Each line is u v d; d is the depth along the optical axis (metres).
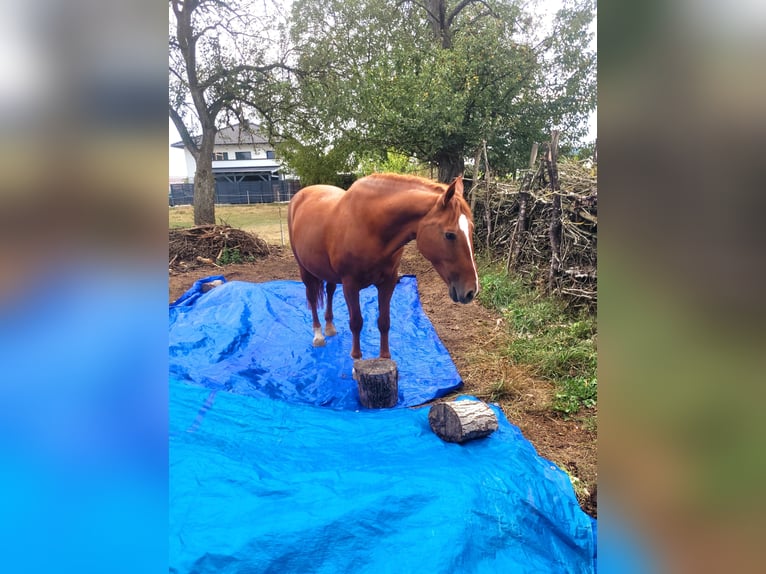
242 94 11.60
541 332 4.23
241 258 8.75
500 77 8.62
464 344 4.26
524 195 5.59
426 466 2.01
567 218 4.78
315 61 11.40
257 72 11.84
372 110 8.49
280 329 4.43
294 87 11.72
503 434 2.44
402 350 4.05
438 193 2.86
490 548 1.61
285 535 1.45
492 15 10.37
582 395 3.14
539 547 1.72
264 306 4.82
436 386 3.36
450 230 2.67
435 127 7.84
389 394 2.99
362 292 5.63
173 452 1.81
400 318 4.84
